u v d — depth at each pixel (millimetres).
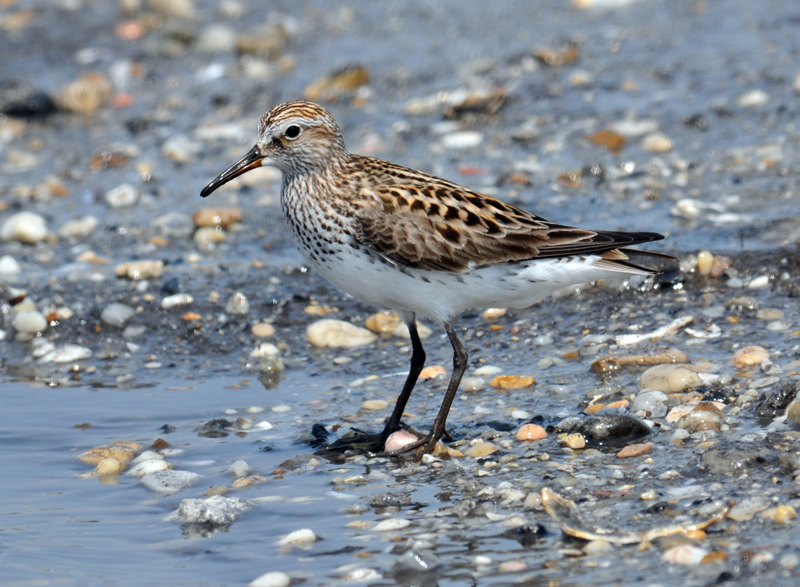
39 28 26797
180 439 10586
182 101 22750
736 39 23656
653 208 16000
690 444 9211
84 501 9258
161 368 12656
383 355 12703
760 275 13320
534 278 10055
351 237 10102
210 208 17266
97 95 22516
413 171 10547
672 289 13344
